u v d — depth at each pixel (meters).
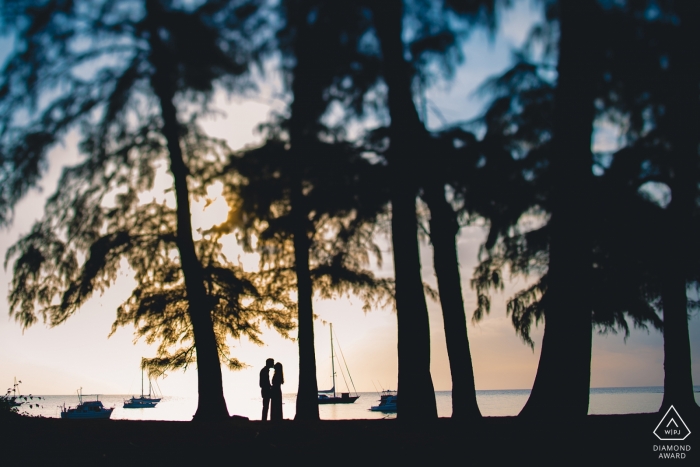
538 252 14.33
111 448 9.88
